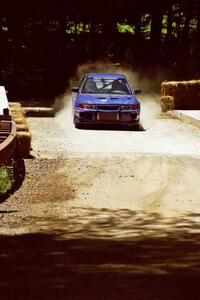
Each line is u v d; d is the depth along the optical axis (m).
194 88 57.88
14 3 83.81
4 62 82.75
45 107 61.53
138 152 34.31
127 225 19.25
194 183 26.88
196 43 87.88
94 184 26.36
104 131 43.41
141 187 25.98
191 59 87.31
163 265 13.66
